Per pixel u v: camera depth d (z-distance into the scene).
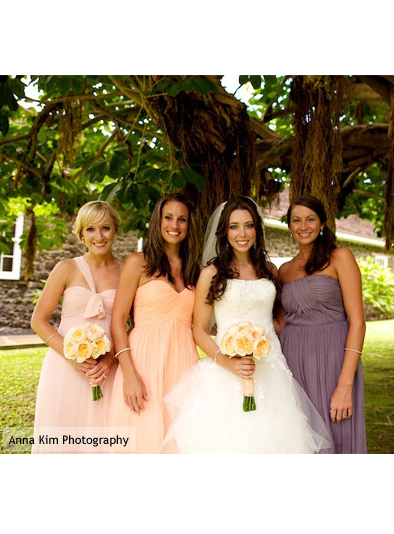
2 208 4.69
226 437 2.35
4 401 5.07
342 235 14.84
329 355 2.52
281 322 2.82
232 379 2.44
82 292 2.63
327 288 2.53
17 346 8.12
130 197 3.23
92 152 5.81
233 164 3.52
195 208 3.49
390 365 7.64
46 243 6.66
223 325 2.53
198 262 2.73
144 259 2.57
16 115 5.22
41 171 5.21
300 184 3.67
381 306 14.79
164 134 3.53
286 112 4.38
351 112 5.75
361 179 6.30
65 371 2.57
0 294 9.78
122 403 2.47
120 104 4.77
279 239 12.99
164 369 2.47
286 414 2.36
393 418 4.73
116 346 2.48
